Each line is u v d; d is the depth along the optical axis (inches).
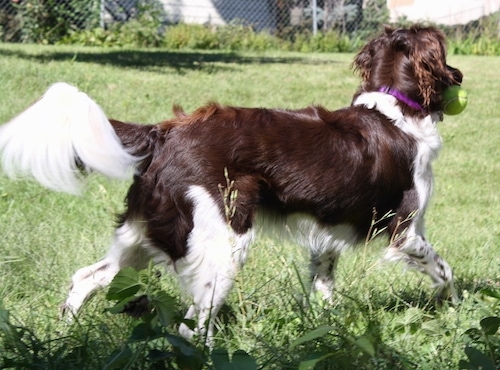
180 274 171.0
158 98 474.6
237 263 168.1
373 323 158.4
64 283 195.5
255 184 171.9
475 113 510.9
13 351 144.5
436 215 304.2
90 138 164.9
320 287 198.7
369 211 186.4
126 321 168.2
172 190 167.9
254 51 823.7
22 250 217.3
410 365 144.9
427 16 927.0
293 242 185.2
